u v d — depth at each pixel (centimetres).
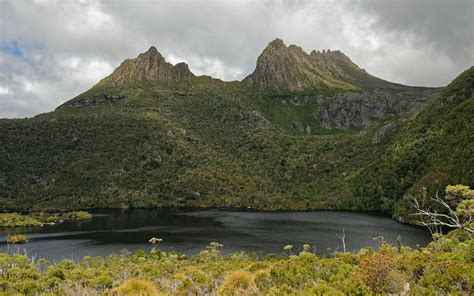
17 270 6400
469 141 15675
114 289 3378
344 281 2727
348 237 11269
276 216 17650
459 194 3744
